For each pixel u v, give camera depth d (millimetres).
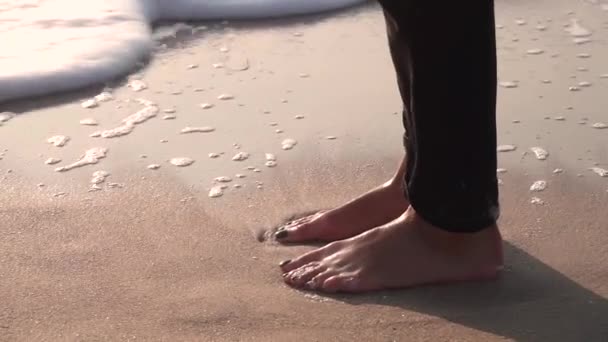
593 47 2156
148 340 1304
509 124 1826
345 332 1316
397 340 1303
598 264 1446
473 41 1306
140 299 1378
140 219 1554
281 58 2105
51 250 1480
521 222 1542
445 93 1323
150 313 1352
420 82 1328
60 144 1757
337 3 2379
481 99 1334
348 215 1512
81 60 2008
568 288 1397
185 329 1322
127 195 1611
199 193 1620
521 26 2266
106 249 1483
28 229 1525
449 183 1362
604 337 1307
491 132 1360
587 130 1807
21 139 1771
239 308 1361
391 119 1854
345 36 2225
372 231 1432
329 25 2287
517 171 1677
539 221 1545
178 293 1391
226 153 1732
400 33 1325
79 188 1629
